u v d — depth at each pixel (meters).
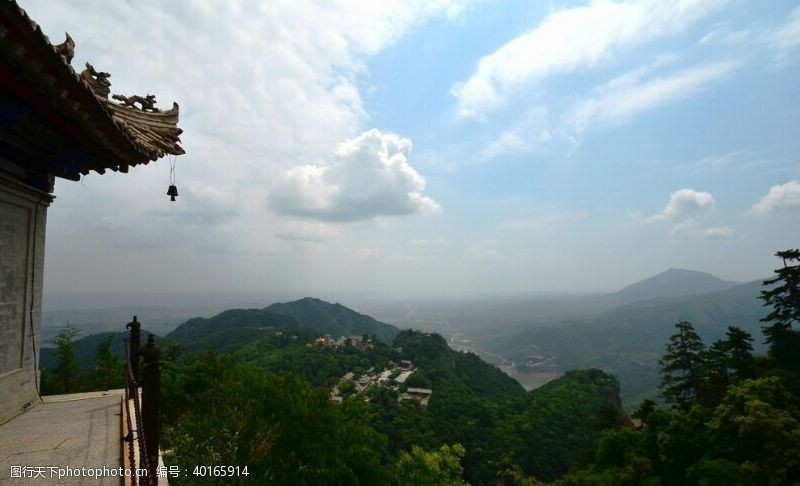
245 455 12.73
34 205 8.66
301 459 14.52
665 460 28.41
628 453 32.53
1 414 7.77
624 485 28.70
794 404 25.78
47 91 5.46
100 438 7.06
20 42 4.40
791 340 34.19
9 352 8.08
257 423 14.08
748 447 24.50
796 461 21.89
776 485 21.92
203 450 11.72
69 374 19.91
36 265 8.94
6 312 7.93
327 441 15.54
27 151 7.84
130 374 7.49
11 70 4.92
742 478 22.81
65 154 7.80
